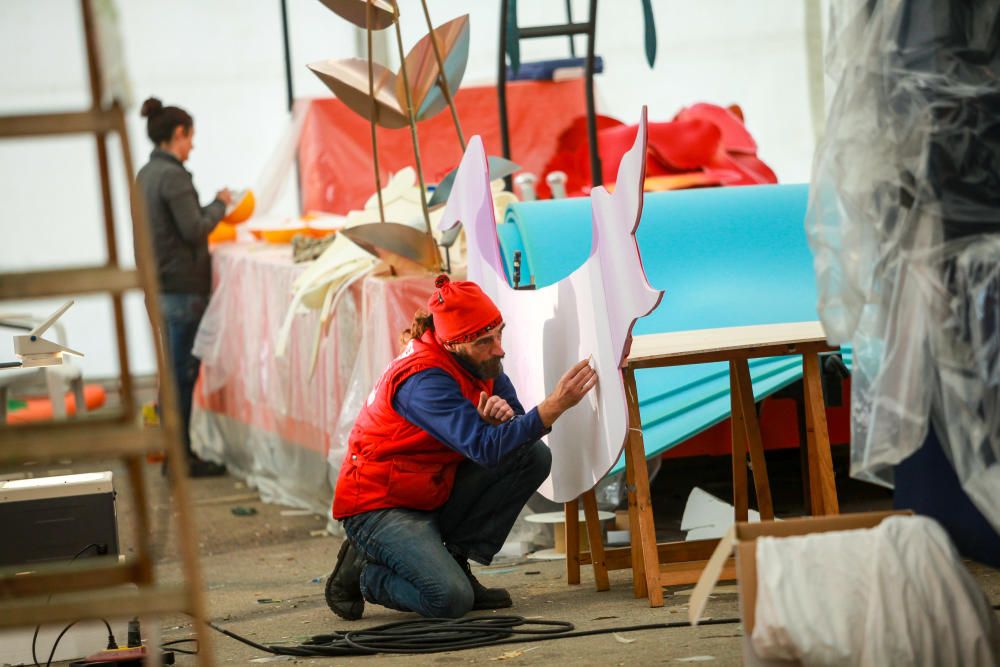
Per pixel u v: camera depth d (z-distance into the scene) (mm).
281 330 12469
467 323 7613
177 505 4609
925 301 6770
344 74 10367
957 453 6738
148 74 21250
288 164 16781
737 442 8492
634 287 6797
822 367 9844
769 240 11055
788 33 21984
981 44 6828
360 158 16125
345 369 11203
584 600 7977
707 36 21906
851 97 7020
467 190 9406
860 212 6984
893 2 6879
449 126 16344
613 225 7094
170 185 14820
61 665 7188
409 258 10406
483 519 8133
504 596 7961
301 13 21406
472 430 7500
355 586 8102
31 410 14750
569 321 7855
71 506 7734
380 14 10422
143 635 7754
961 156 6777
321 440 11992
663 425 9469
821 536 5133
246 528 12109
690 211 11125
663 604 7527
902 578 4996
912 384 6824
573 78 16750
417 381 7719
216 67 21422
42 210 18906
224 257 14984
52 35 18344
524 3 21422
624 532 9812
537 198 14281
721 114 15703
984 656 4961
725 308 10570
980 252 6648
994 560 7219
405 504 7930
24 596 5055
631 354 7398
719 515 9484
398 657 6848
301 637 7582
